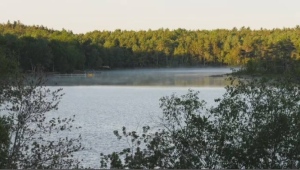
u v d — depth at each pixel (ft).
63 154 73.46
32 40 547.08
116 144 132.98
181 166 61.62
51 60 556.51
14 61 82.43
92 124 176.96
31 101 75.92
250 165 62.49
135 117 199.11
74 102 270.46
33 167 68.33
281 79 68.39
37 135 113.60
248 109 66.64
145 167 60.95
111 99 291.38
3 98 74.38
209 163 63.10
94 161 111.65
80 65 652.07
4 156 66.23
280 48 637.30
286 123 62.18
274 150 63.26
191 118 65.77
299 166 62.80
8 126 71.77
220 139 62.85
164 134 65.62
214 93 330.34
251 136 62.80
